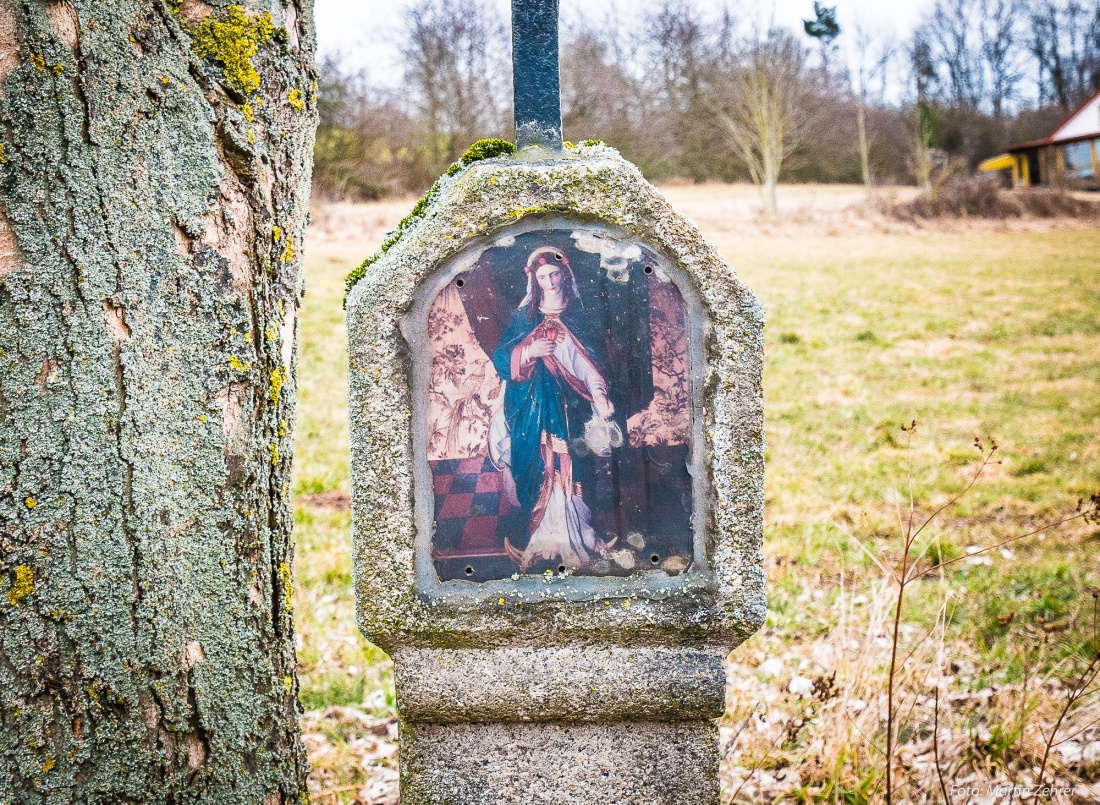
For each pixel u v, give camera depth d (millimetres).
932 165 25703
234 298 2031
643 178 2166
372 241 16188
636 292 2188
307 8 2238
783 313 13328
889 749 2678
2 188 1735
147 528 1910
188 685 2012
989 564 5168
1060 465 7133
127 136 1840
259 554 2137
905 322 12711
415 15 16562
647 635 2244
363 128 17547
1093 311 13055
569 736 2311
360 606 2217
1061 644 4047
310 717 3684
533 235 2168
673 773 2320
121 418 1862
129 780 1944
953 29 33344
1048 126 30188
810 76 23156
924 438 8000
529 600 2215
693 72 20609
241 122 2012
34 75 1730
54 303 1788
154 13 1871
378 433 2174
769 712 3541
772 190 21734
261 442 2125
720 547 2217
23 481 1799
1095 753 3160
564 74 15242
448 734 2307
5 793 1839
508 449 2211
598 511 2229
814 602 4691
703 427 2209
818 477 7043
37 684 1842
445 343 2186
